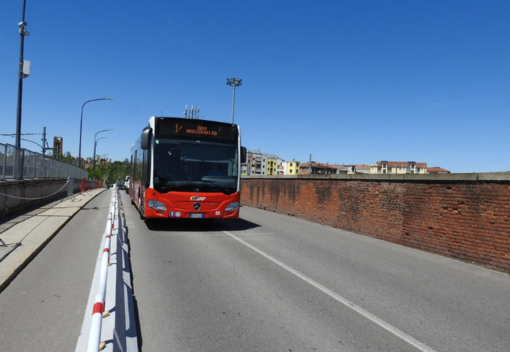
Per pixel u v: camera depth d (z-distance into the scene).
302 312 4.98
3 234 9.62
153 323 4.43
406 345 4.12
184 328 4.31
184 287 5.87
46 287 5.64
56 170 26.22
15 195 14.35
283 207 19.59
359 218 13.12
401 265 8.27
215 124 11.69
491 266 8.27
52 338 3.92
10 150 14.27
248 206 25.02
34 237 9.26
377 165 144.75
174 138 11.27
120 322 3.98
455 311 5.35
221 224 14.00
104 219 14.47
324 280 6.62
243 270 7.07
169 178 11.05
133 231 11.48
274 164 167.25
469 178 8.89
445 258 9.33
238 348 3.86
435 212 9.91
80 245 8.98
